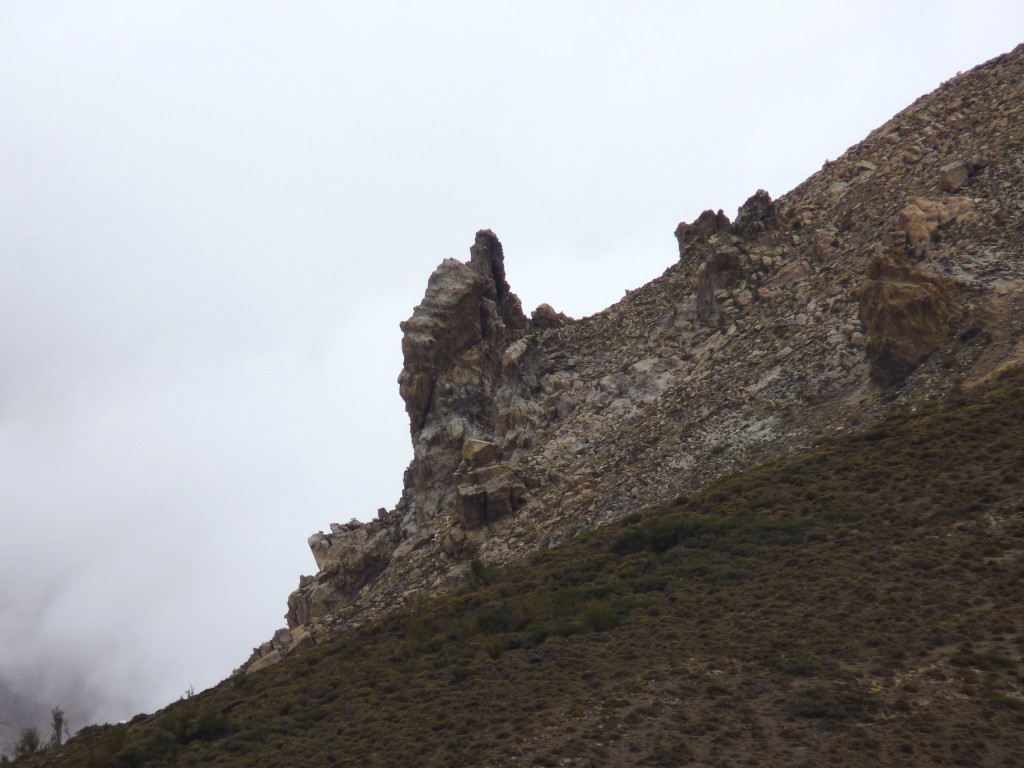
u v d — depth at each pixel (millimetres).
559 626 115188
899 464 134750
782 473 146500
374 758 90500
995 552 107438
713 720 85938
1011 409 136625
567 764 82250
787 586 111438
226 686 139375
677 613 111062
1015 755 75438
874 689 86812
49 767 118562
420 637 127438
